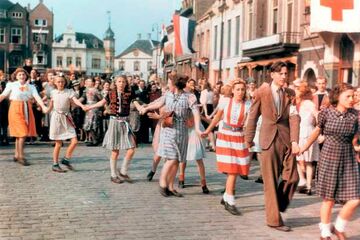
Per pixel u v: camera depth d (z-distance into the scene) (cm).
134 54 11325
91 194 807
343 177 586
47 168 1031
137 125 1459
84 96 1459
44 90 1412
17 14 7594
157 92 1584
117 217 675
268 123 648
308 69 2411
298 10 2522
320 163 599
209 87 1442
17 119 1050
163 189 812
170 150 799
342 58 2145
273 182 646
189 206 752
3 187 838
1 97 1047
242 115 721
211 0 4853
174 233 611
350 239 610
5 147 1332
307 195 855
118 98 906
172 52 4975
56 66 9762
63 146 1393
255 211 734
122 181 911
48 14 7850
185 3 5612
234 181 723
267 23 2934
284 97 650
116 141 902
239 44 3488
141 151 1359
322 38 2158
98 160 1160
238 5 3503
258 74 3059
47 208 711
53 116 995
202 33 4541
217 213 716
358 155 608
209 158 1256
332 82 2158
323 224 597
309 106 873
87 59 9938
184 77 802
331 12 1831
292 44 2512
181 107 795
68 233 598
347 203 588
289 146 647
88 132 1470
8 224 629
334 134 588
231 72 3650
